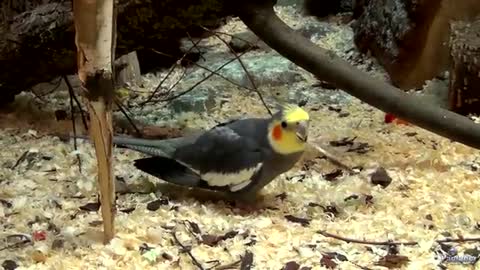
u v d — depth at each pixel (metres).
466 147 4.49
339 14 7.18
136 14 4.27
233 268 3.11
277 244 3.30
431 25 5.43
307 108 5.38
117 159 4.26
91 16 2.85
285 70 5.95
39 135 4.67
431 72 5.59
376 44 6.07
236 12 4.29
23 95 5.30
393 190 3.93
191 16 4.34
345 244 3.32
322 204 3.73
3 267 3.09
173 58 6.04
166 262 3.16
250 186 3.56
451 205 3.72
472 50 4.90
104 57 2.95
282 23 4.29
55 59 4.53
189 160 3.62
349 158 4.39
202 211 3.63
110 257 3.17
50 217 3.55
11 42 4.45
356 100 5.48
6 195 3.81
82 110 4.77
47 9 4.49
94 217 3.54
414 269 3.11
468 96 4.96
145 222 3.48
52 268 3.08
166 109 5.31
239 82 5.82
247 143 3.51
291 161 3.51
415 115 4.18
